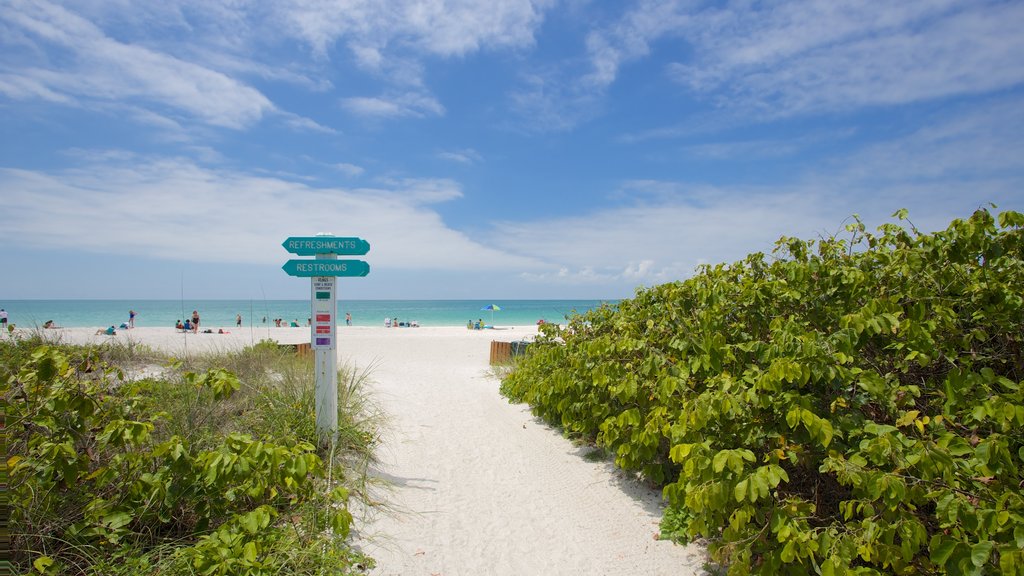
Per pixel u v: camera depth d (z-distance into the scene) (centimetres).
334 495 371
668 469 525
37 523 314
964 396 307
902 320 352
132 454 349
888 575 278
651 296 607
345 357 1462
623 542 423
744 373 380
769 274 478
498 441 677
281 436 516
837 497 358
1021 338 334
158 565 316
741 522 289
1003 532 242
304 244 556
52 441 332
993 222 370
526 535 433
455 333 2978
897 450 271
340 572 347
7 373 330
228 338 2162
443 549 406
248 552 315
